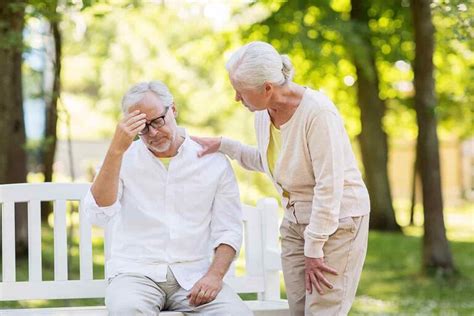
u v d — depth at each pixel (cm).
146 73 2662
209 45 1908
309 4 1564
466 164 3641
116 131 465
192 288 483
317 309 475
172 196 495
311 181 475
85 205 481
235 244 496
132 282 483
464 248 1791
